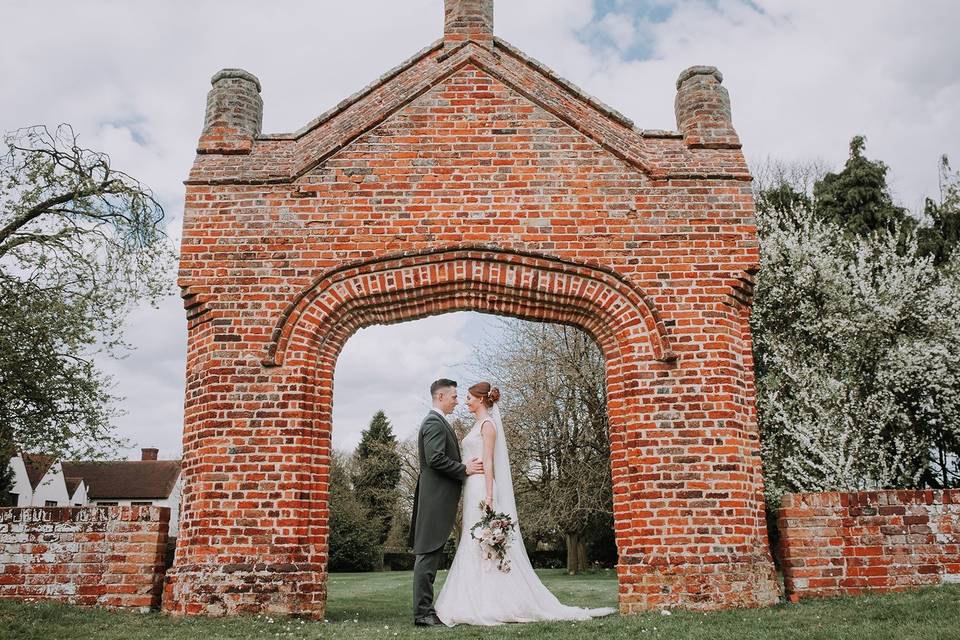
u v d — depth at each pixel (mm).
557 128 9109
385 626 6582
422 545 7004
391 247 8727
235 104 9156
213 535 7809
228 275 8586
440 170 8953
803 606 6984
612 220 8828
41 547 7867
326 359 8578
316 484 8180
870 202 20156
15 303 13836
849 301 13953
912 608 6242
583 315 8844
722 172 8938
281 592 7637
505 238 8766
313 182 8875
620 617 6793
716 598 7609
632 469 8156
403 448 42219
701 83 9289
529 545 31219
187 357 8695
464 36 9516
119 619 6836
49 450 14445
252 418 8156
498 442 7609
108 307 14508
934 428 13867
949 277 14664
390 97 9211
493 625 6484
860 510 7797
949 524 7672
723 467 8086
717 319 8539
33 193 13234
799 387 13656
